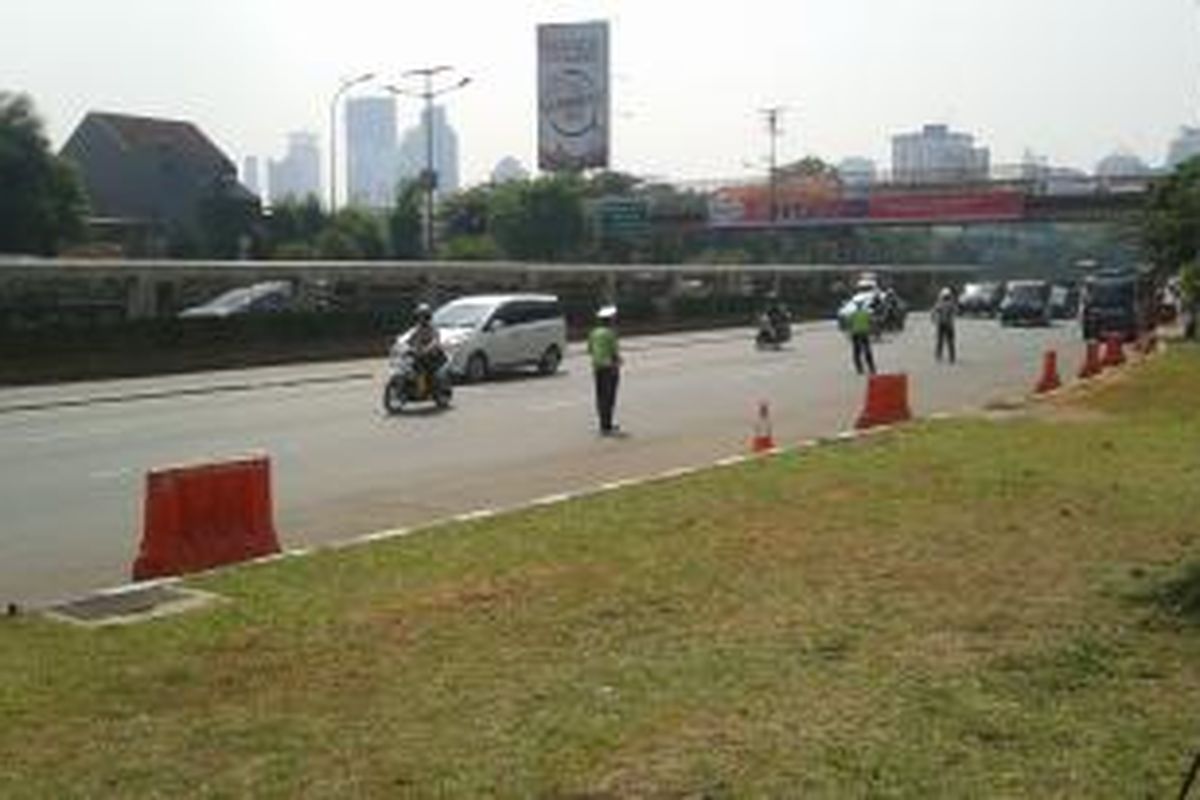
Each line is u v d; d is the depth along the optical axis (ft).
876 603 37.68
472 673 31.53
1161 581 38.58
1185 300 170.71
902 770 25.17
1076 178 342.64
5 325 128.16
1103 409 91.86
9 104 273.54
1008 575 41.04
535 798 24.31
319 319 157.48
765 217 373.81
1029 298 245.45
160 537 44.47
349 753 26.50
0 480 70.54
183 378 133.39
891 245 498.28
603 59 326.44
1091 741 26.55
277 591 39.88
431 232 290.15
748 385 124.47
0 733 27.86
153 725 28.27
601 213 379.35
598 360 90.22
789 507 52.90
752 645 33.50
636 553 44.52
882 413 88.79
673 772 25.30
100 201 369.91
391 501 63.00
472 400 111.86
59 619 37.40
